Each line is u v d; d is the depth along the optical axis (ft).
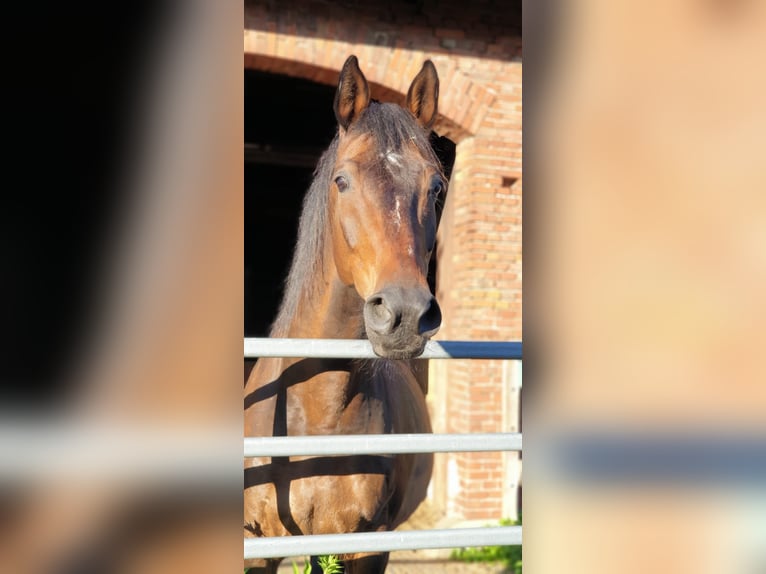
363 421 5.48
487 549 11.75
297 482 5.15
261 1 10.86
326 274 5.14
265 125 17.83
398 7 11.51
